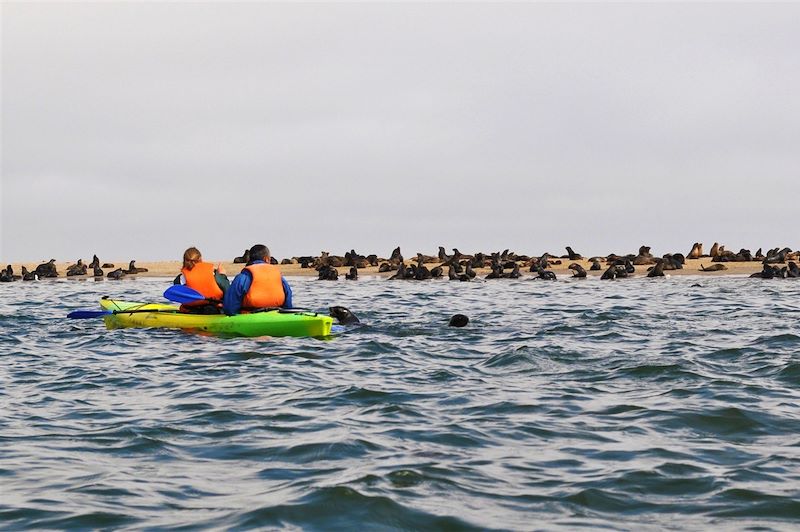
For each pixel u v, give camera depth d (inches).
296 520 211.9
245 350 526.0
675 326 658.8
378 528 207.2
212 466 263.1
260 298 611.5
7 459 271.7
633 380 405.4
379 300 1043.9
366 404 355.6
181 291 639.8
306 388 395.2
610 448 280.5
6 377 438.3
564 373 429.4
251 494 233.0
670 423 314.7
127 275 1931.6
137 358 501.0
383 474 248.1
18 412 347.9
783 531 205.0
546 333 610.9
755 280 1472.7
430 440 292.0
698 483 241.0
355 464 260.7
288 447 283.0
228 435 301.9
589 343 544.4
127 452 280.7
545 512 218.7
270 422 322.0
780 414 326.3
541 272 1601.9
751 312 799.7
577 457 269.9
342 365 466.6
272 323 589.9
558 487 238.2
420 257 1978.3
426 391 383.9
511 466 259.4
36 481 247.4
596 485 239.8
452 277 1640.0
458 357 495.8
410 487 236.8
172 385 409.1
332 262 1957.4
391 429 308.3
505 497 229.8
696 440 290.8
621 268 1681.8
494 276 1640.0
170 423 322.0
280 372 443.2
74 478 250.4
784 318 730.8
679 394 367.6
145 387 405.1
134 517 215.9
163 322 631.8
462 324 657.0
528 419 323.9
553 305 935.0
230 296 611.2
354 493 228.5
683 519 213.6
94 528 208.7
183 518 214.8
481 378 419.2
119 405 361.1
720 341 554.6
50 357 511.2
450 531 206.2
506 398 365.1
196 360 489.7
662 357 474.0
